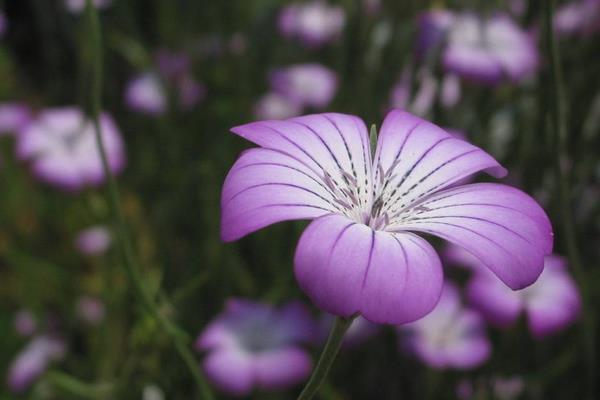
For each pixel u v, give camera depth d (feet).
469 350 1.51
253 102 1.81
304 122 1.17
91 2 1.24
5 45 2.14
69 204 1.87
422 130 1.19
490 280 1.51
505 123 1.74
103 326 1.59
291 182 1.08
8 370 1.70
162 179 1.78
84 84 1.61
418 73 1.63
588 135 1.69
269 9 1.92
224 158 1.70
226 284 1.59
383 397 1.58
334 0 1.86
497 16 1.72
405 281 0.94
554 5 1.25
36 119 1.76
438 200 1.16
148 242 1.76
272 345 1.53
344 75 1.73
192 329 1.58
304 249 0.94
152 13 1.95
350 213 1.13
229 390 1.48
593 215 1.65
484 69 1.62
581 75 1.64
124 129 1.93
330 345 1.01
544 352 1.58
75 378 1.63
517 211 1.11
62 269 1.78
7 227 1.82
